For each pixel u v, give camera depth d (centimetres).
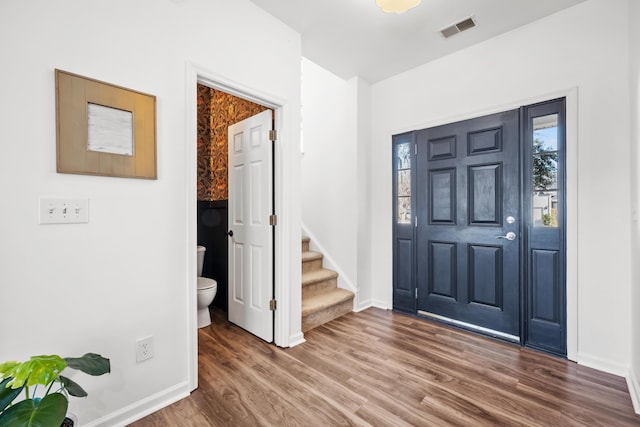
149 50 152
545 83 215
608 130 189
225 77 184
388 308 313
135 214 149
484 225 247
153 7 154
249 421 146
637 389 158
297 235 233
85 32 133
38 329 122
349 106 311
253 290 248
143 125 149
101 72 137
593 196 194
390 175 309
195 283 171
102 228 138
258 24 203
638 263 161
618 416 149
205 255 323
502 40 235
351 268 312
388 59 273
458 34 235
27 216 119
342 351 219
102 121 137
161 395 158
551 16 212
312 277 296
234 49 189
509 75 231
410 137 295
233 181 272
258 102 213
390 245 310
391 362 203
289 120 225
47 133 123
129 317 147
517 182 229
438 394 167
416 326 267
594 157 194
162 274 158
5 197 115
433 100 275
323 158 341
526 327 226
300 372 190
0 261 114
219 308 309
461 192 259
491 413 151
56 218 125
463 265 259
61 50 126
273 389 172
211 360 205
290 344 227
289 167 226
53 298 126
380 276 320
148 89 152
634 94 170
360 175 310
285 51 221
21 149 118
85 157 131
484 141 246
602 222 191
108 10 139
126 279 146
